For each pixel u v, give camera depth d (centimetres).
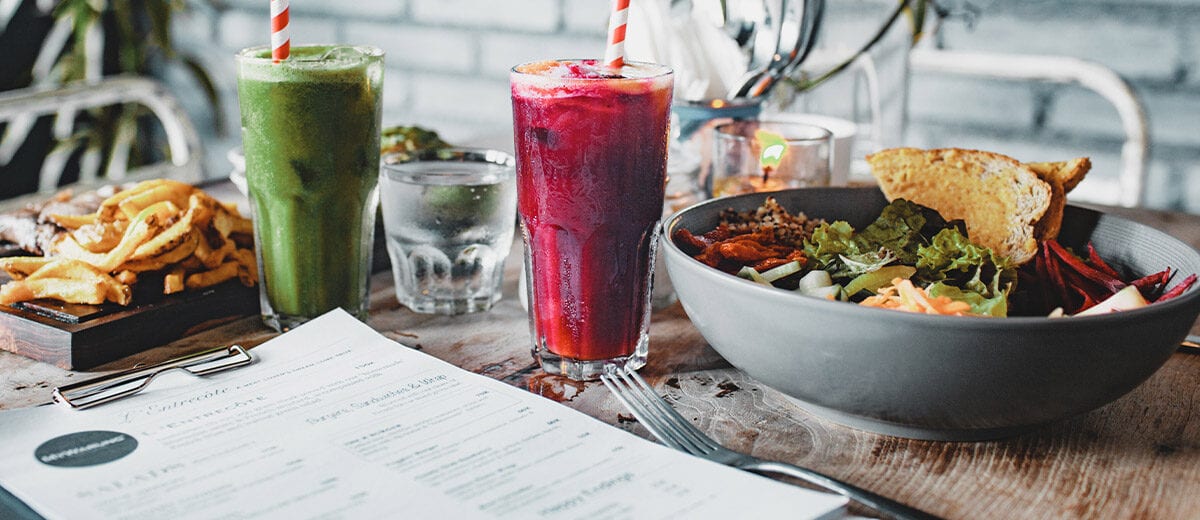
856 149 140
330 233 81
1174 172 179
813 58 146
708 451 66
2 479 62
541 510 61
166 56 254
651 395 72
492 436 67
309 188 80
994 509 63
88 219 87
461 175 84
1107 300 69
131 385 72
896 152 84
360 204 82
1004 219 80
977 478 65
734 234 81
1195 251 73
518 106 74
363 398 71
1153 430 70
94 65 248
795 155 91
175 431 67
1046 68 157
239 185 102
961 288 75
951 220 80
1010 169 81
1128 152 151
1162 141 179
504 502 61
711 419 72
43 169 250
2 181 242
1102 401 66
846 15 149
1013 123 190
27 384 75
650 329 85
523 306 89
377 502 61
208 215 86
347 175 81
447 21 228
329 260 82
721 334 69
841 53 147
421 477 63
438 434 67
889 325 63
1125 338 62
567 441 67
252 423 68
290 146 79
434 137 112
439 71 233
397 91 240
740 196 82
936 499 63
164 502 61
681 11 114
